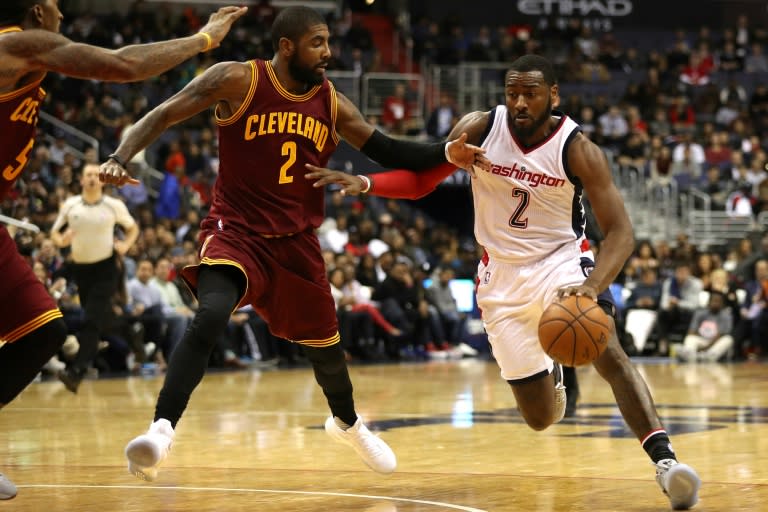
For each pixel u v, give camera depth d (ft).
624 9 124.88
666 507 17.70
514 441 27.12
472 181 20.42
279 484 20.35
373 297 70.74
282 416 34.17
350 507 17.72
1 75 16.35
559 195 19.83
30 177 67.67
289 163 19.56
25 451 25.52
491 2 123.03
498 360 20.66
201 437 28.32
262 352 64.18
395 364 64.90
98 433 29.43
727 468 22.09
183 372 17.92
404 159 20.44
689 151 99.71
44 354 17.75
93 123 83.87
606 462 23.20
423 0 121.90
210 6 110.11
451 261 78.02
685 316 70.23
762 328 70.18
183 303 60.75
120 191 75.41
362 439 20.66
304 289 19.72
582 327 17.39
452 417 33.50
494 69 109.60
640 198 96.17
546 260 20.11
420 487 19.94
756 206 93.50
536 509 17.51
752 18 126.21
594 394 41.91
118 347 56.44
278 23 19.56
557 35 116.47
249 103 19.39
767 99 110.83
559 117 19.77
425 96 106.73
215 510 17.40
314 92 19.93
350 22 116.06
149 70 17.51
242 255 19.11
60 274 54.08
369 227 78.23
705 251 80.79
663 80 113.91
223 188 19.74
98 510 17.37
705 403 37.83
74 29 96.53
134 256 60.85
